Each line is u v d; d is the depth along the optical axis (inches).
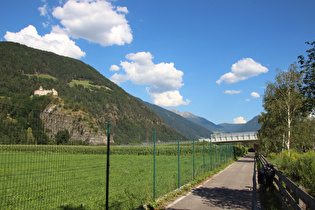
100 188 460.8
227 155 1328.7
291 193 347.9
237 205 347.3
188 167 860.0
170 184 459.2
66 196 387.9
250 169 904.3
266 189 434.9
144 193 391.9
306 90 309.6
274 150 1680.6
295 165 584.7
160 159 1339.8
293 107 1407.5
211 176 678.5
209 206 340.2
